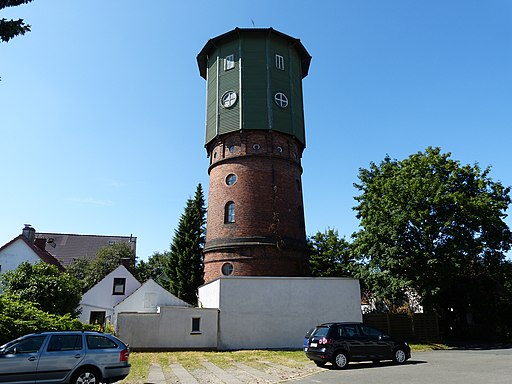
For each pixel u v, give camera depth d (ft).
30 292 72.90
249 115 95.50
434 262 76.48
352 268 91.91
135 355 63.46
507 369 43.09
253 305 75.10
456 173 83.30
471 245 78.84
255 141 95.40
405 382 36.32
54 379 34.45
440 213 80.74
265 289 76.23
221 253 89.15
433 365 48.32
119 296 115.85
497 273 88.48
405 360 52.24
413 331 82.02
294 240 91.86
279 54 103.50
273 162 94.84
